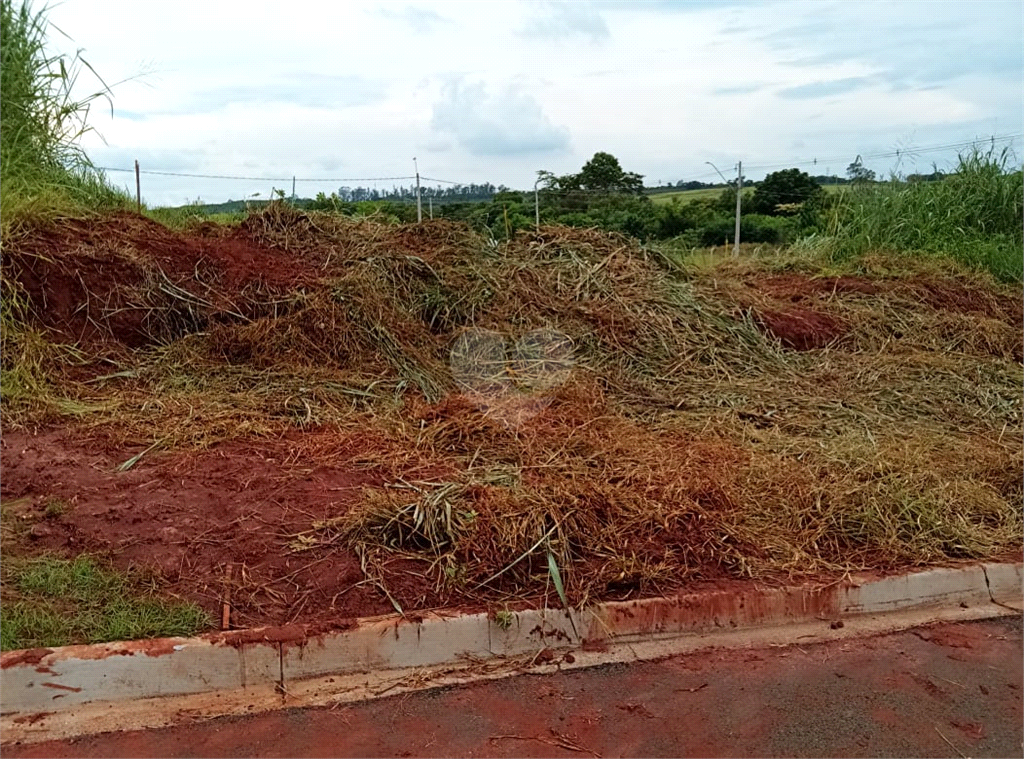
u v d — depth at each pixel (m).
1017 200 11.52
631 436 5.02
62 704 2.85
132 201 7.77
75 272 5.62
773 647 3.41
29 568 3.26
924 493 4.39
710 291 8.12
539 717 2.89
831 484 4.45
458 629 3.22
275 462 4.30
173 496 3.86
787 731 2.84
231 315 6.02
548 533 3.62
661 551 3.74
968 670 3.26
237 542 3.55
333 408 5.11
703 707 2.97
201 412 4.82
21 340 5.05
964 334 8.09
